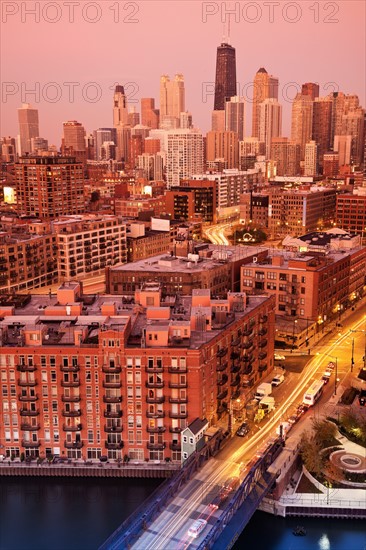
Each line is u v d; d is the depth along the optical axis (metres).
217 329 145.00
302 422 147.50
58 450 134.50
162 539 107.06
